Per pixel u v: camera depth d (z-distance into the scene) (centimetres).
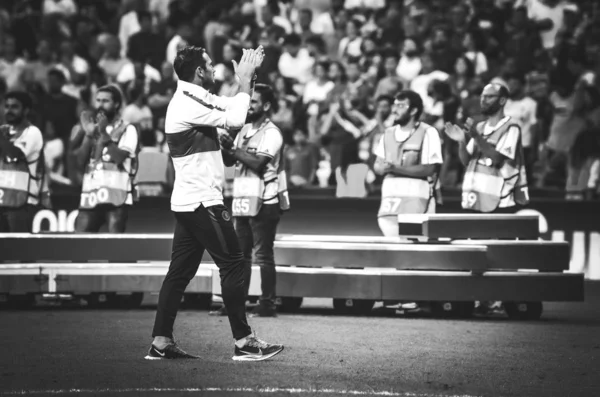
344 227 3247
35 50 4397
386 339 1922
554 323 2280
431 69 3847
